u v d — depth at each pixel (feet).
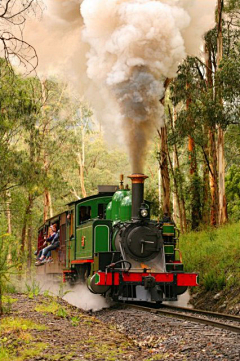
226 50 81.87
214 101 69.56
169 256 39.65
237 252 47.50
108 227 41.06
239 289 39.99
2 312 29.43
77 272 46.52
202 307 42.83
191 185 83.25
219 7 73.05
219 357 19.24
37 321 27.07
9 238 32.94
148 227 38.17
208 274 45.96
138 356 20.59
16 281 46.03
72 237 47.88
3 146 78.23
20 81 68.74
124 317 30.96
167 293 37.19
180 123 79.71
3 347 20.90
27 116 75.41
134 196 38.19
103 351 20.84
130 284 36.47
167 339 23.21
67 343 22.07
